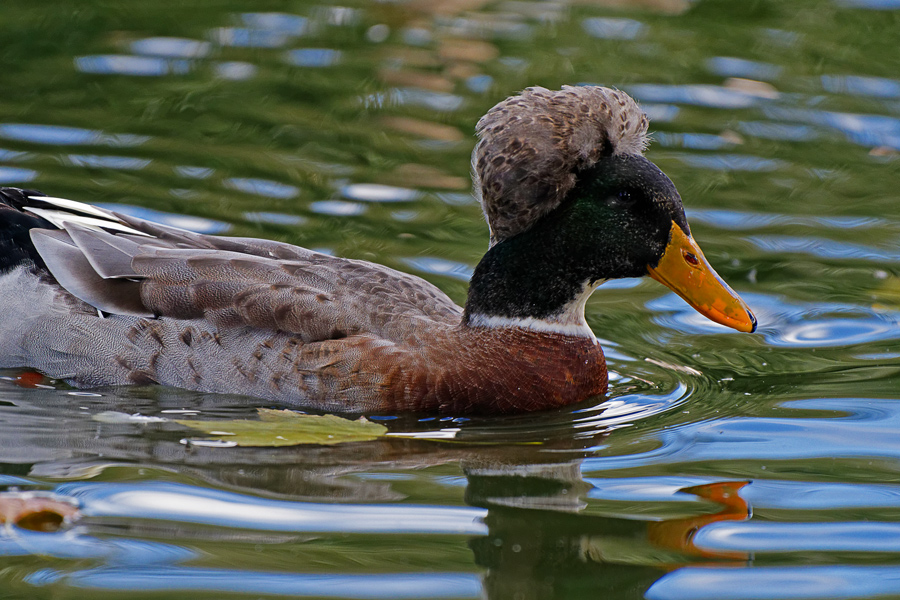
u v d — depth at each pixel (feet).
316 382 35.47
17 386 36.96
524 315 36.70
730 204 51.57
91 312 37.40
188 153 54.34
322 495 30.25
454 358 35.83
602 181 35.32
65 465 31.53
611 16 72.79
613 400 37.58
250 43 67.67
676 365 40.09
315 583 25.88
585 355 37.24
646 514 29.63
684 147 56.54
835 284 45.39
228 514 29.01
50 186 49.83
